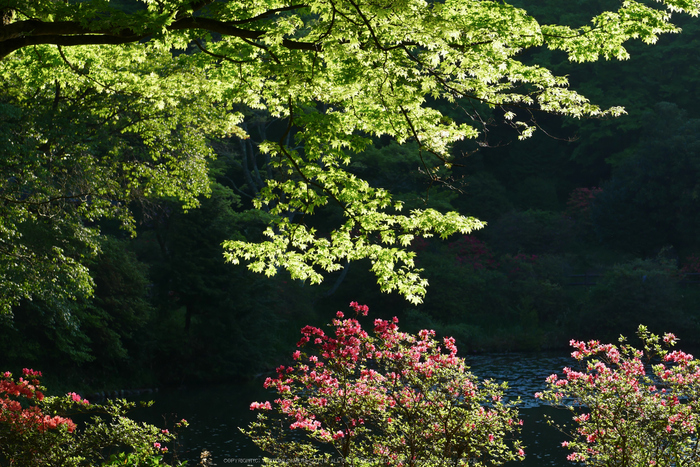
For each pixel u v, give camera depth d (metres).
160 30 6.85
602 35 8.45
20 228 16.03
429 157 33.69
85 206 13.96
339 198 9.41
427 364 7.82
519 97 9.10
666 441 6.98
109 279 23.06
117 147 14.52
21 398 15.28
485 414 7.54
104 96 13.13
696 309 33.22
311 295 35.50
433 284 34.78
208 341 26.36
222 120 15.61
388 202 9.59
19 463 6.78
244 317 27.44
